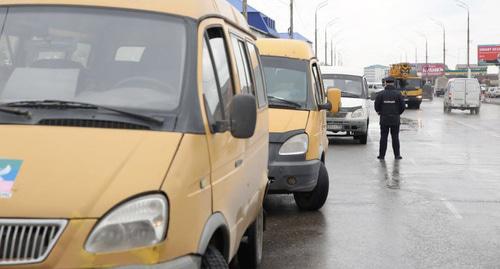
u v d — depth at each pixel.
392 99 17.56
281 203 11.01
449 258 7.46
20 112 4.05
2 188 3.55
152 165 3.74
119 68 4.45
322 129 10.90
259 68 6.99
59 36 4.62
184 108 4.19
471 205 10.80
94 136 3.91
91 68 4.46
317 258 7.44
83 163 3.70
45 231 3.45
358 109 22.31
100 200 3.52
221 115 4.73
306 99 10.20
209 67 4.70
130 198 3.55
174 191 3.71
